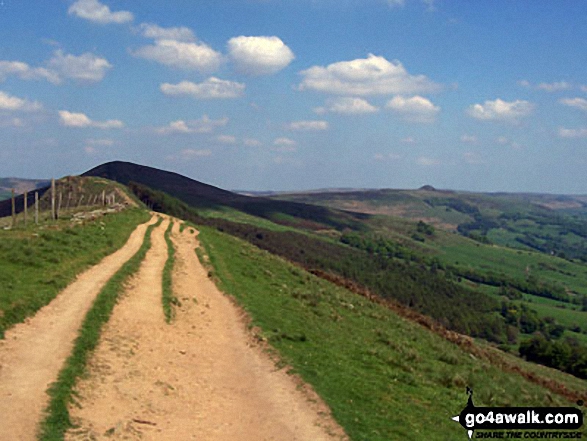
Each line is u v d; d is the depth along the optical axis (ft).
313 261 401.08
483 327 357.61
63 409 40.93
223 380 56.13
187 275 111.04
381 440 45.34
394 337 95.71
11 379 45.01
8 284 70.44
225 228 431.84
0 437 35.40
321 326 85.30
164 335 68.03
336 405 50.80
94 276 90.22
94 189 364.17
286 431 45.01
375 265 459.32
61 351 53.21
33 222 163.53
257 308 86.17
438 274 522.47
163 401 48.19
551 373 170.19
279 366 60.49
